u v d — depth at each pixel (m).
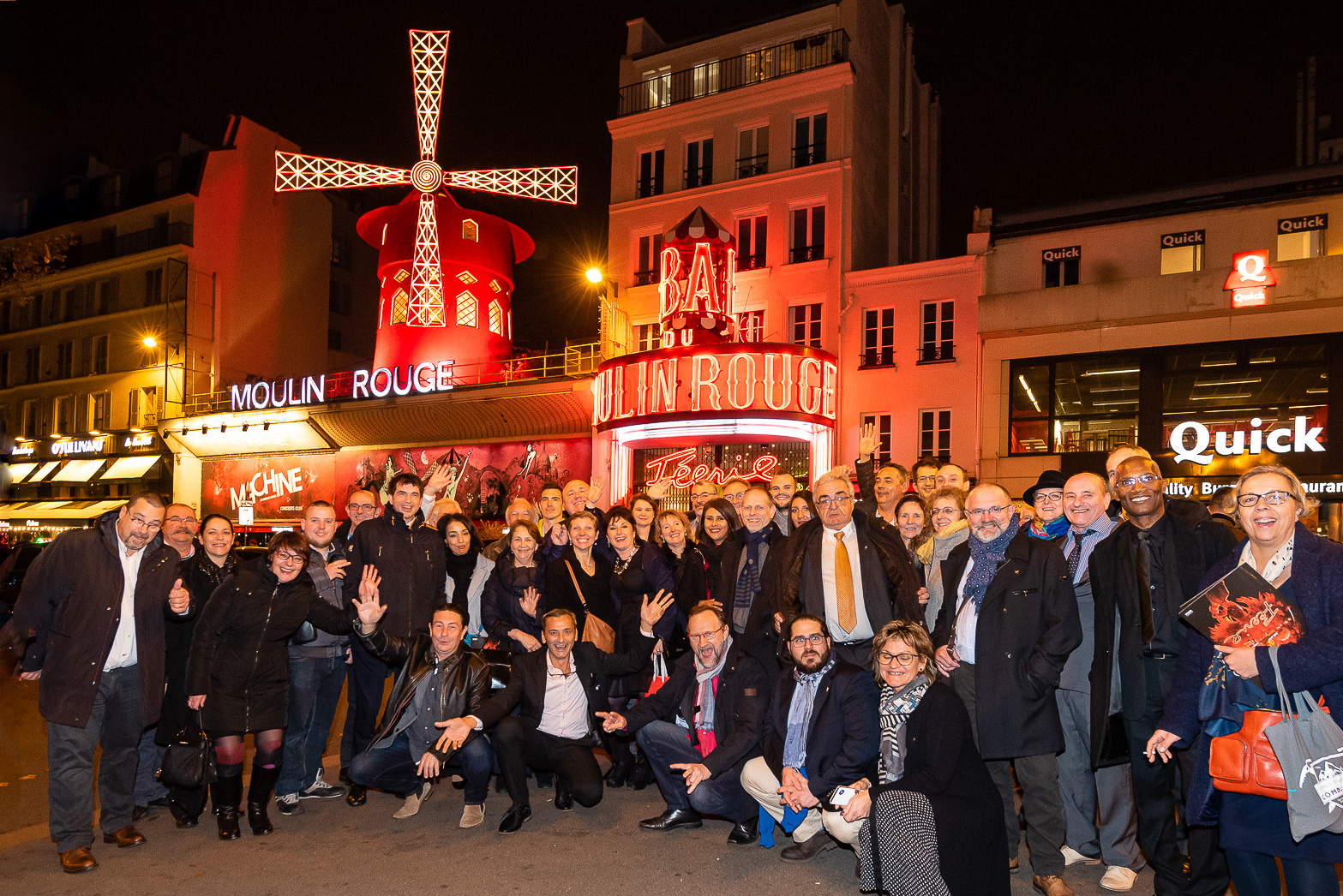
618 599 6.65
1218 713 3.47
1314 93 22.78
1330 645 3.09
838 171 19.84
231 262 30.75
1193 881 4.04
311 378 25.86
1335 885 3.24
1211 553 4.12
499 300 26.97
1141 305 16.33
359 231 28.53
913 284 18.78
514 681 5.57
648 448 20.78
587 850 4.95
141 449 30.08
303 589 5.41
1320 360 15.00
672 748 5.31
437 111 26.31
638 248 22.44
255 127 31.98
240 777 5.16
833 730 4.66
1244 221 16.03
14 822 5.45
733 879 4.52
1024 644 4.48
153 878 4.49
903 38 23.97
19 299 23.03
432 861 4.74
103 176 32.50
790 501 6.86
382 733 5.46
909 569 5.36
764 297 20.45
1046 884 4.27
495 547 7.05
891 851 3.89
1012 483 17.23
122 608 4.97
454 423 23.86
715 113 21.72
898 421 18.62
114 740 4.99
